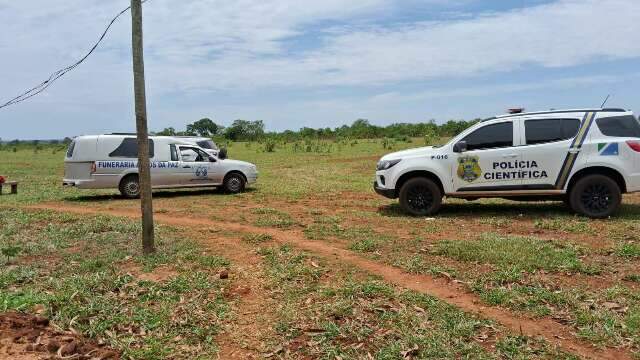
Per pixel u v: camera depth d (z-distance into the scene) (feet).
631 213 33.71
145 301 18.80
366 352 15.14
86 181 47.37
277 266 22.85
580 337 16.03
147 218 24.54
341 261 23.62
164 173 48.96
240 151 135.64
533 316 17.53
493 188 33.71
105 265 23.08
